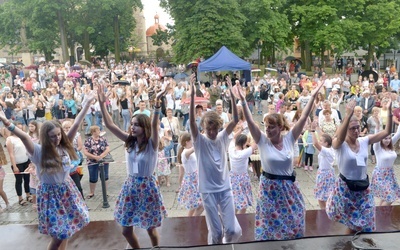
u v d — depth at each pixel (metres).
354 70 40.97
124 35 50.91
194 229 5.50
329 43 33.16
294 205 4.19
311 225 5.55
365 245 4.05
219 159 4.33
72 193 4.11
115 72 28.31
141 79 23.16
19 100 16.23
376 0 34.94
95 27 45.84
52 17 40.09
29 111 15.84
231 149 6.43
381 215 5.84
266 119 4.14
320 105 12.54
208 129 4.28
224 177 4.38
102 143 8.49
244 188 6.43
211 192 4.32
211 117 4.26
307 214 5.98
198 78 26.12
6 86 22.33
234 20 29.83
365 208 4.41
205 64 20.05
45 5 36.97
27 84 23.33
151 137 4.18
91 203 8.31
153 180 4.25
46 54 46.06
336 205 4.55
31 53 45.44
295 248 4.02
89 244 5.09
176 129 11.05
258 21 32.25
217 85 19.02
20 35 45.28
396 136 6.38
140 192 4.17
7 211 8.00
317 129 6.91
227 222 4.38
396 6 35.16
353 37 34.72
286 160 4.13
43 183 4.00
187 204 6.41
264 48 37.09
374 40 36.06
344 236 4.28
